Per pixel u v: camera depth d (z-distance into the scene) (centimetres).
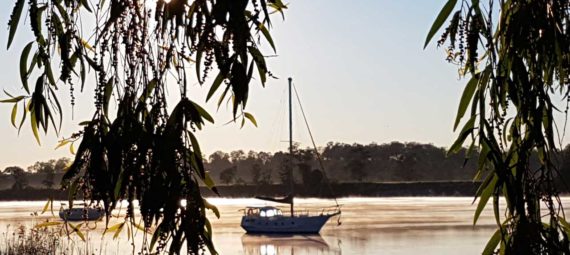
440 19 263
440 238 3619
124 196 234
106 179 233
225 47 223
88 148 237
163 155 229
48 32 252
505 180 256
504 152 269
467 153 272
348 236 3897
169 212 226
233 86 225
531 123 259
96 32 235
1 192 8012
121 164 234
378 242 3541
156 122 234
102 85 232
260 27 226
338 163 10762
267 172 9119
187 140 234
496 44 270
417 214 5647
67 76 241
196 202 229
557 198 252
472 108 270
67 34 249
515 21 261
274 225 4088
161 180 228
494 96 266
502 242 264
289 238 3866
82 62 249
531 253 246
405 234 3906
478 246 3225
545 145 257
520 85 262
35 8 249
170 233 226
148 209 227
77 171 237
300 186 7625
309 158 7344
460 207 6706
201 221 227
